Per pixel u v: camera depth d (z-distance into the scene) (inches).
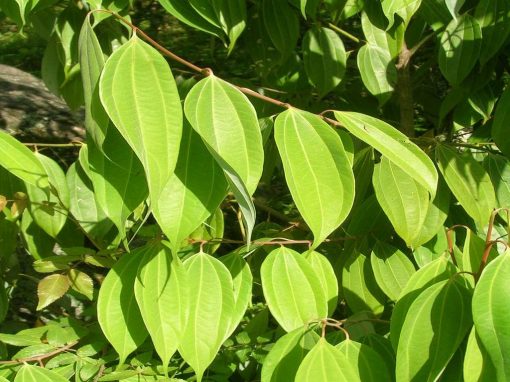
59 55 31.5
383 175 25.9
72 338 27.6
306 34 33.9
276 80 37.7
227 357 30.0
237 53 49.5
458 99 33.9
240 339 30.0
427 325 20.0
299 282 23.5
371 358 21.7
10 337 27.4
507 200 31.2
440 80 44.4
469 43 31.0
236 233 50.1
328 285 25.4
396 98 40.3
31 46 103.0
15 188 30.7
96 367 26.7
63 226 31.4
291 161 19.5
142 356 27.2
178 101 17.8
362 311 28.1
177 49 61.0
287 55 33.3
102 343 27.8
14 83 69.9
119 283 22.4
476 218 26.6
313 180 19.4
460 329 19.8
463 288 20.3
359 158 30.4
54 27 31.8
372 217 31.1
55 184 28.0
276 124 20.0
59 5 35.9
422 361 19.7
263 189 55.8
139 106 17.5
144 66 18.1
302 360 21.7
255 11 35.8
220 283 21.8
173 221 18.5
